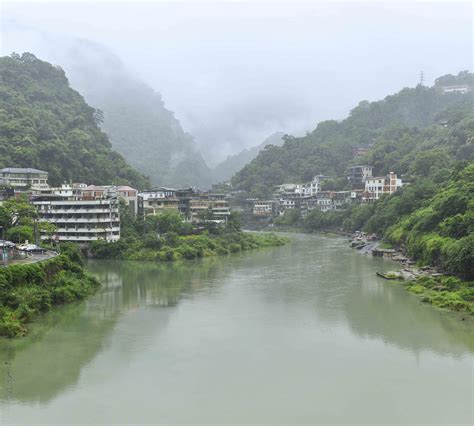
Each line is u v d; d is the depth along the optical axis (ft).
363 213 532.32
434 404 121.39
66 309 213.05
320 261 356.59
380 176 647.15
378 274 287.07
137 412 118.73
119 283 275.18
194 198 515.09
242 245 442.09
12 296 192.34
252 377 138.31
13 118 520.01
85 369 144.25
